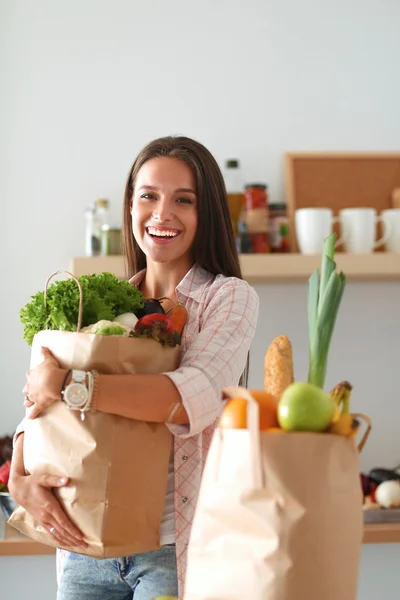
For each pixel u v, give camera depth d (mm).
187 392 1235
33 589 2461
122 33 2680
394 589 2561
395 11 2764
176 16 2693
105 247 2477
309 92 2725
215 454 865
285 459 817
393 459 2670
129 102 2674
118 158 2664
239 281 1472
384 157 2715
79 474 1218
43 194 2635
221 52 2701
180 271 1567
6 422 2578
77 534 1230
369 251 2523
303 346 2660
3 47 2641
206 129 2689
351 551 839
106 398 1201
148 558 1358
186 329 1462
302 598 809
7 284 2607
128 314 1340
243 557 831
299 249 2609
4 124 2631
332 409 852
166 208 1485
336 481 823
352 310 2699
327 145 2723
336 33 2740
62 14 2664
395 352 2705
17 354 2596
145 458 1245
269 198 2691
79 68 2664
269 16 2721
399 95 2756
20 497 1267
